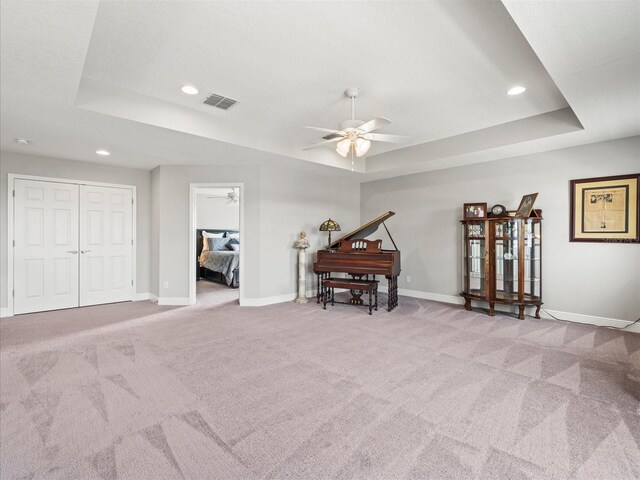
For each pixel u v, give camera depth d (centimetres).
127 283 550
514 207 462
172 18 208
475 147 435
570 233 415
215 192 877
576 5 164
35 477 150
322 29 221
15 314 452
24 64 215
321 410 208
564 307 423
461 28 220
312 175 592
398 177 608
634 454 166
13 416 199
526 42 236
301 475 152
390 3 196
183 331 378
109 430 186
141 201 564
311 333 370
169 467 157
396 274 486
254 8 199
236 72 279
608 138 379
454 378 253
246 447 172
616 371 266
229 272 702
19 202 453
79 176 500
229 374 260
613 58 212
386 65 269
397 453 167
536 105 353
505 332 372
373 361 287
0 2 157
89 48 242
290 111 367
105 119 312
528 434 183
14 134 361
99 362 283
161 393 229
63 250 488
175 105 345
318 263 511
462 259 522
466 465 159
